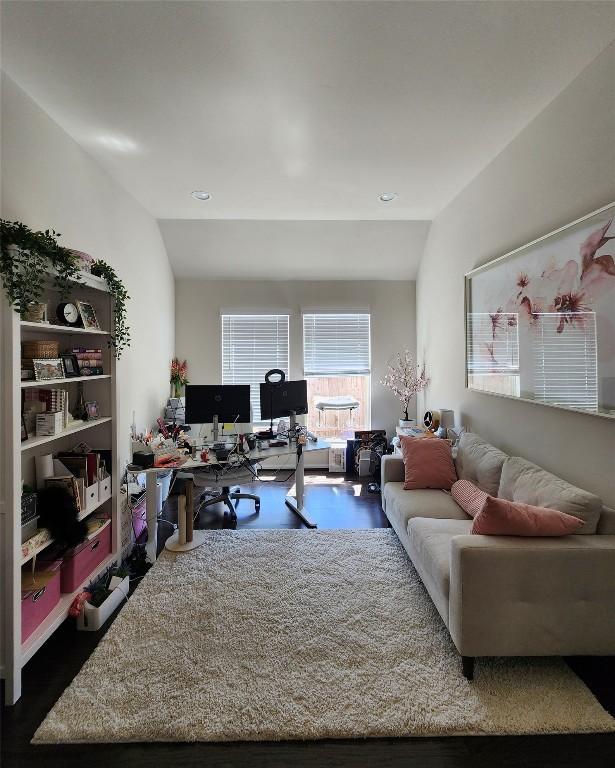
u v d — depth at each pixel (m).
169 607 2.31
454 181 3.44
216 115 2.45
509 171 2.81
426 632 2.10
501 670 1.85
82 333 2.58
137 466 2.86
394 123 2.55
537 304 2.48
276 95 2.26
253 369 5.28
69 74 2.06
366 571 2.69
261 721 1.59
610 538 1.83
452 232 3.86
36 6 1.67
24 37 1.82
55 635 2.14
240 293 5.21
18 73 2.04
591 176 2.05
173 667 1.87
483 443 3.03
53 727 1.58
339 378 5.35
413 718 1.60
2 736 1.57
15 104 2.11
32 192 2.25
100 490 2.57
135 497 3.24
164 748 1.52
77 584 2.30
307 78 2.12
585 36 1.85
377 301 5.29
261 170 3.19
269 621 2.19
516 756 1.49
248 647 1.99
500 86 2.21
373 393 5.32
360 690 1.73
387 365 5.31
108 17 1.72
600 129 1.99
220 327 5.21
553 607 1.75
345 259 4.98
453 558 1.82
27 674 1.88
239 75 2.09
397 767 1.45
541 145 2.45
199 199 3.78
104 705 1.67
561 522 1.82
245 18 1.74
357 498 4.17
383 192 3.66
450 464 3.13
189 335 5.18
